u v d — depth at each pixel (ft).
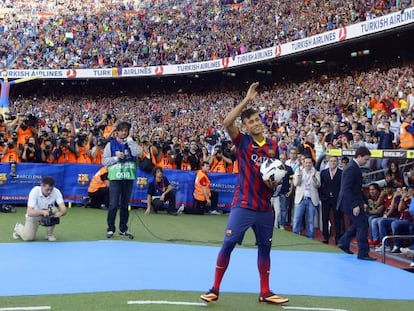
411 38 84.38
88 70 128.88
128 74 125.29
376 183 36.17
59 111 131.85
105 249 28.09
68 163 46.03
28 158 44.88
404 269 27.58
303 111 76.79
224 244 18.51
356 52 93.20
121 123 30.86
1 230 33.22
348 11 82.28
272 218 18.98
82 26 139.03
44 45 135.85
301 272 24.67
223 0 123.75
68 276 22.02
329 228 36.78
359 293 21.08
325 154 40.63
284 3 103.60
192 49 120.26
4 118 50.85
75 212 42.63
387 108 57.62
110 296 18.89
